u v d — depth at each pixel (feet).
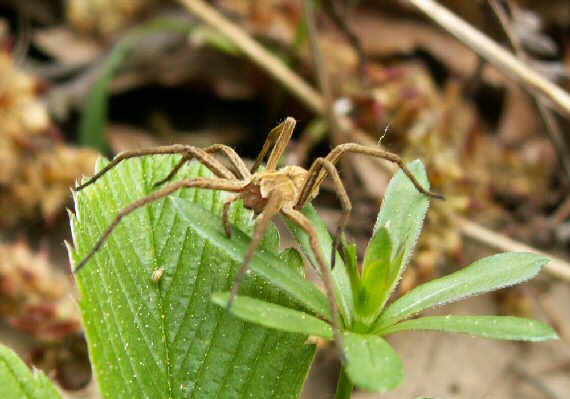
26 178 0.84
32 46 1.14
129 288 0.53
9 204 0.86
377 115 0.87
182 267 0.54
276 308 0.50
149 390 0.52
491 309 0.89
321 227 0.57
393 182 0.56
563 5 1.19
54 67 1.10
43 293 0.72
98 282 0.52
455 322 0.50
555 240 0.96
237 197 0.56
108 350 0.51
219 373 0.53
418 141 0.86
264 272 0.51
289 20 1.06
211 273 0.54
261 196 0.58
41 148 0.88
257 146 1.05
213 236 0.52
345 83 0.98
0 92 0.84
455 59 1.11
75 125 1.04
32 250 0.85
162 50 1.09
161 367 0.52
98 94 0.95
